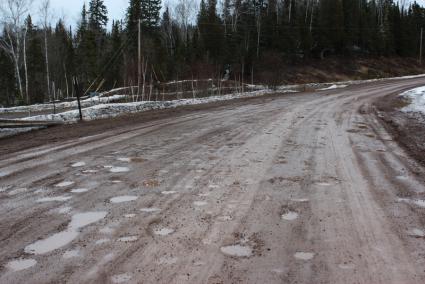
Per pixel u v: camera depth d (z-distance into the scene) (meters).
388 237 3.70
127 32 51.09
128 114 16.42
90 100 33.47
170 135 9.84
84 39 50.56
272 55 48.00
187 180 5.61
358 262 3.21
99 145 8.46
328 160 6.94
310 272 3.05
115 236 3.70
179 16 58.31
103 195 4.91
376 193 5.05
